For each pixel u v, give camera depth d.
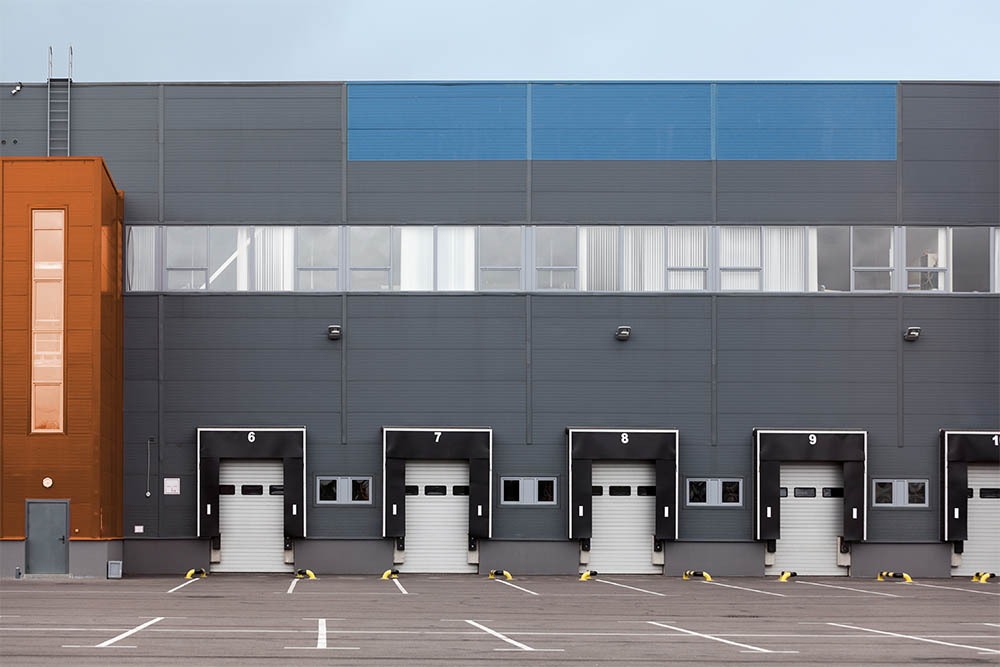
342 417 35.19
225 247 35.56
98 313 31.23
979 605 25.88
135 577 33.34
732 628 20.70
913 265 35.78
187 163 35.69
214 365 35.22
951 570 35.12
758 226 35.78
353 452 35.12
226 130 35.81
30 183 31.47
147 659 16.03
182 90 35.88
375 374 35.28
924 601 26.86
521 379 35.31
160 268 35.38
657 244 35.75
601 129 35.97
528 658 16.48
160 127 35.72
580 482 34.88
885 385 35.50
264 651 16.94
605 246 35.69
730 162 35.94
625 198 35.81
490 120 35.94
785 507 35.34
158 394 35.03
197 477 34.75
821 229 35.81
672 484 34.84
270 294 35.38
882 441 35.38
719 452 35.28
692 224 35.72
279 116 35.88
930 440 35.38
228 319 35.31
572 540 35.03
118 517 34.00
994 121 36.03
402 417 35.22
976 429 35.34
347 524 34.97
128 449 34.88
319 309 35.41
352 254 35.56
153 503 34.78
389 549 34.94
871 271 35.78
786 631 20.28
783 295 35.53
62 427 31.08
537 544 34.97
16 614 22.22
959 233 35.84
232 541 34.97
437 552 35.03
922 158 36.00
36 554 31.03
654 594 28.45
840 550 35.06
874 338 35.56
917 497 35.31
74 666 15.38
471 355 35.38
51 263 31.38
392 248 35.59
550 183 35.81
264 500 35.09
